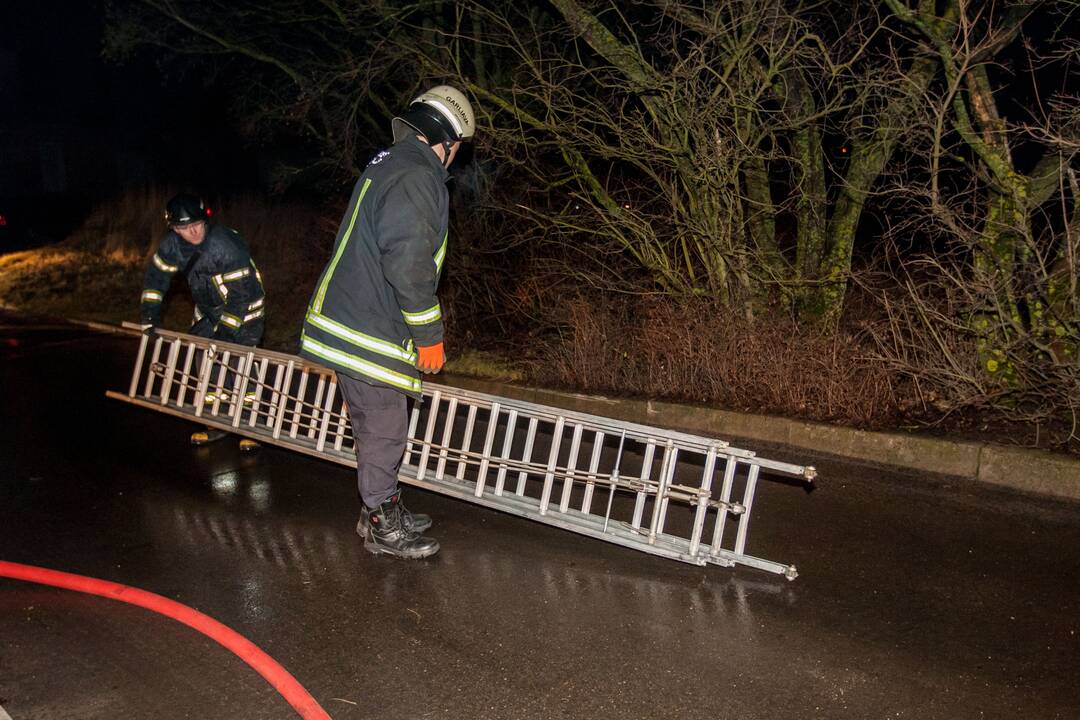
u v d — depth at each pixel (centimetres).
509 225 918
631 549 453
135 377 628
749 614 382
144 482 558
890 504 512
